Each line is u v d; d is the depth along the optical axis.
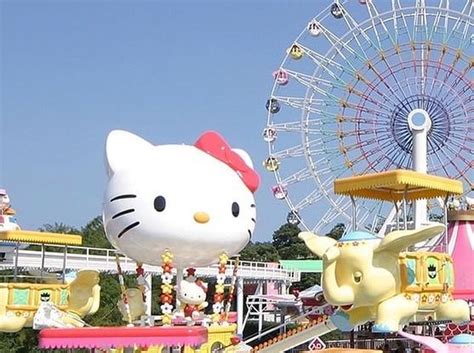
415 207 32.94
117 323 42.03
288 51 46.28
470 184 42.41
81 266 44.38
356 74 44.56
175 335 19.78
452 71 43.06
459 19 43.06
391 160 43.69
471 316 29.55
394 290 21.50
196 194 21.59
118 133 22.81
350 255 21.36
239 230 22.30
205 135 23.12
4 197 40.88
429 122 42.22
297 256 102.56
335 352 20.81
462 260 33.50
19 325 27.91
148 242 21.66
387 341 26.02
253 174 23.22
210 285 51.25
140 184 21.62
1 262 40.66
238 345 24.78
